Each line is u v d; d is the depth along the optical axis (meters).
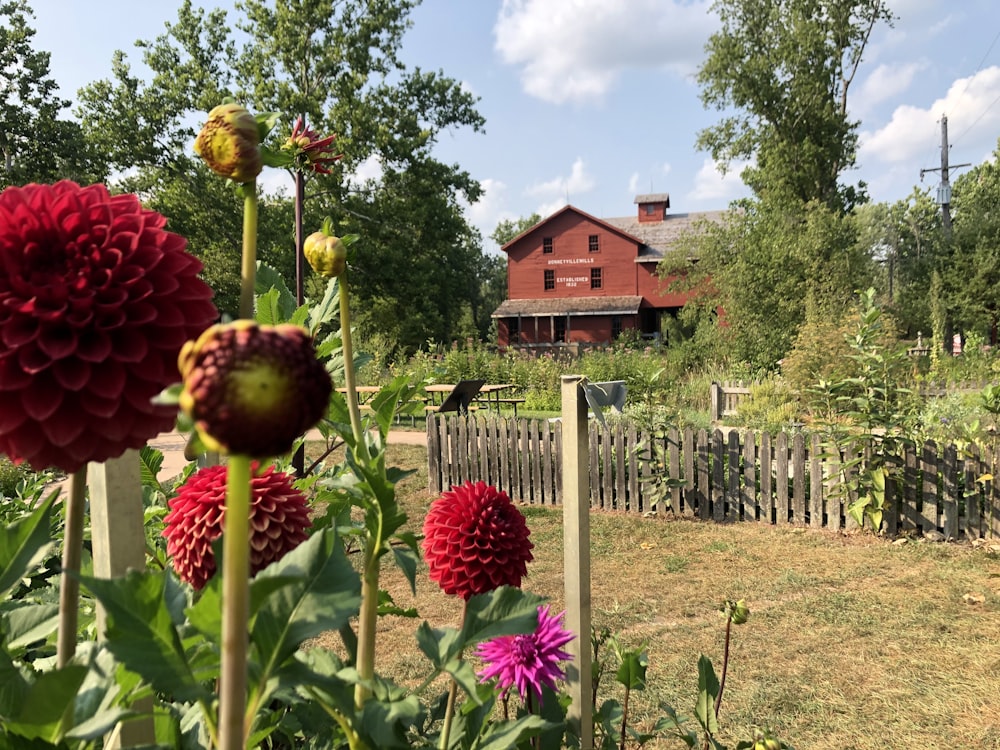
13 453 0.71
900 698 3.60
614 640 1.85
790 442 7.21
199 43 24.89
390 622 4.66
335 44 25.06
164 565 1.57
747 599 4.95
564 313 36.66
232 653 0.54
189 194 25.14
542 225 38.25
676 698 3.58
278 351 0.50
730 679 3.80
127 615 0.68
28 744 0.74
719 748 1.74
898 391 6.55
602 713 1.76
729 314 22.47
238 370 0.48
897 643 4.21
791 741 3.24
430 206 27.02
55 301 0.68
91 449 0.73
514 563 1.25
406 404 1.52
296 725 1.23
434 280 29.70
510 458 8.10
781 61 24.58
